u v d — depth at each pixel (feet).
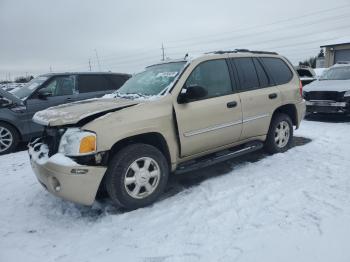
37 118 12.78
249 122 16.12
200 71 14.57
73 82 26.20
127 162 11.82
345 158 17.11
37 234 11.04
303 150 19.02
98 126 11.30
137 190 12.24
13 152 22.81
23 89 25.57
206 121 14.11
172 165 13.43
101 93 27.32
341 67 34.12
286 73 19.07
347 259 8.64
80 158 11.10
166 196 13.53
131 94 14.65
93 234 10.82
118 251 9.71
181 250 9.52
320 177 14.47
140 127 12.14
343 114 28.73
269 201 12.28
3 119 22.22
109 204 13.08
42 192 14.66
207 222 11.03
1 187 15.60
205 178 15.34
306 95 30.55
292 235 9.82
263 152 18.95
